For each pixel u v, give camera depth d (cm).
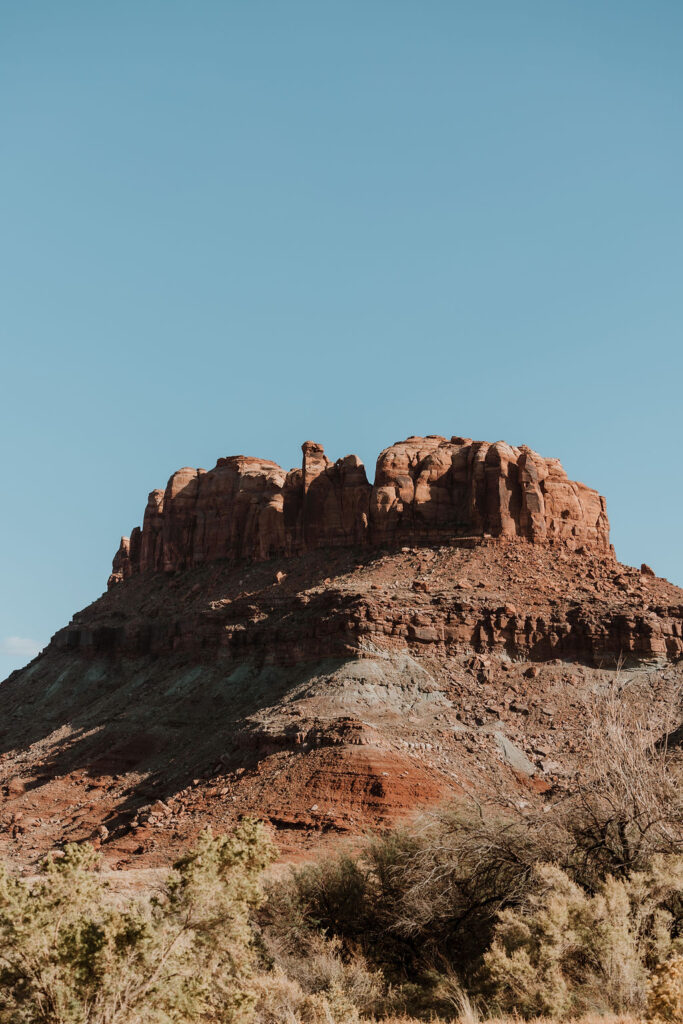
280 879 3709
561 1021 2198
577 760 7006
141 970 1703
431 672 8244
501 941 2606
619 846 2856
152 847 6344
